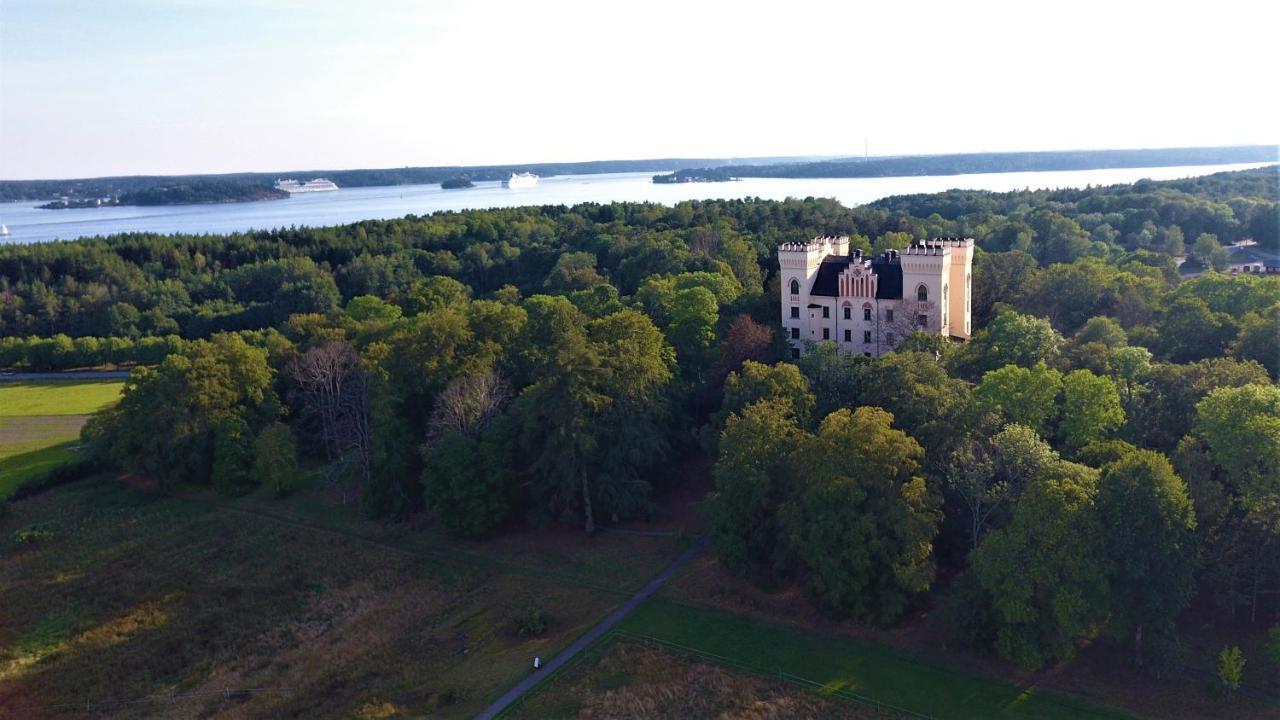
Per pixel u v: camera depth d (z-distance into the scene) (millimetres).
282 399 126188
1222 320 98938
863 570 68375
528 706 64688
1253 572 63344
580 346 93375
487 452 92312
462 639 75312
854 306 132875
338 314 162625
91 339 185625
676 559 85938
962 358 98188
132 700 69375
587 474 93562
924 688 62969
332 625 79250
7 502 110500
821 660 67438
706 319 122188
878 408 78438
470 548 92250
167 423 112062
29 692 71000
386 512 101125
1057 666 63812
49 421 146375
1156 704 58875
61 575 91375
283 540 97375
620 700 64375
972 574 66125
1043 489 61281
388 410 100562
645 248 188000
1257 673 60594
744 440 78750
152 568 92250
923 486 67938
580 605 79062
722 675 66625
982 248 194250
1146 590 60188
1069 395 78562
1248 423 63250
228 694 69312
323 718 65125
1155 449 76625
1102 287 121875
